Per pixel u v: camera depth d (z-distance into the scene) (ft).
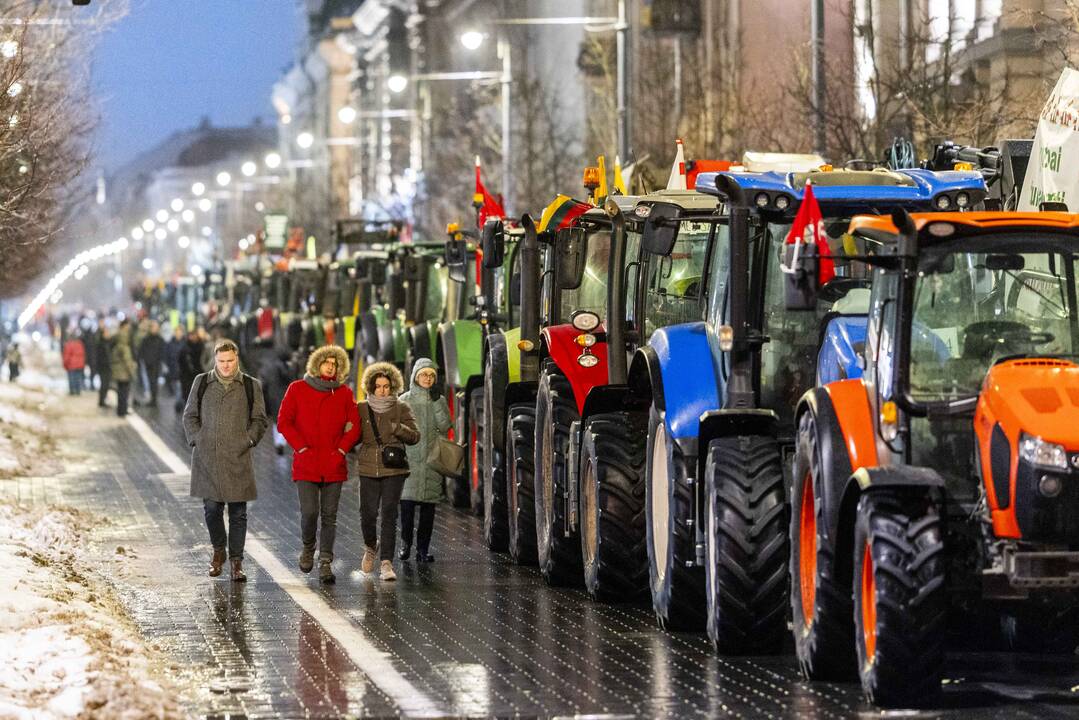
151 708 51.47
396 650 63.16
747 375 60.54
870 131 125.18
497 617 70.64
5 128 105.40
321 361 83.30
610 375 75.56
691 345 64.95
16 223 120.67
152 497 121.19
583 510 76.02
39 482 131.95
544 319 91.50
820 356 59.16
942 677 52.31
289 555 91.81
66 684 53.72
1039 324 53.01
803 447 56.18
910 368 52.65
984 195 61.26
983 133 115.44
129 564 88.22
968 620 65.16
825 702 52.54
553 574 79.71
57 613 65.21
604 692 54.80
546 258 92.02
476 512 108.68
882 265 53.01
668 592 65.00
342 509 115.55
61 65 123.75
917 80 128.06
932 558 50.83
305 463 82.94
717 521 59.82
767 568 59.31
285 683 57.21
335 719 51.75
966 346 52.75
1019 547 50.11
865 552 52.03
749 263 62.08
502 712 52.24
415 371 88.63
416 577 83.66
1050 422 49.85
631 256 77.92
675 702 53.11
